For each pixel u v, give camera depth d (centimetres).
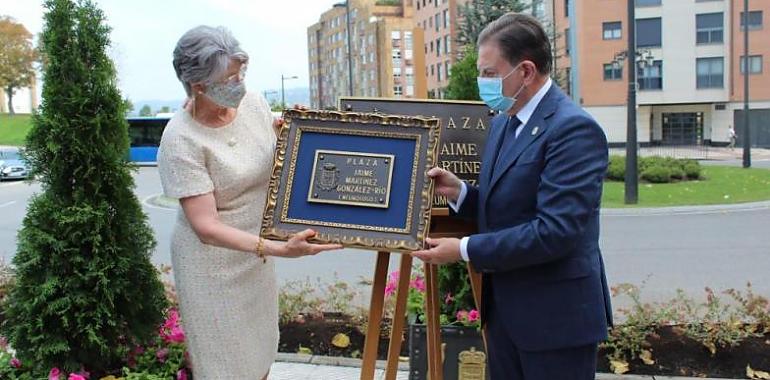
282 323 492
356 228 246
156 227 1256
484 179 255
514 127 247
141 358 367
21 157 347
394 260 838
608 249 924
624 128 4225
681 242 960
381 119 261
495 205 242
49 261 347
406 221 246
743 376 406
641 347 429
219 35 252
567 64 4153
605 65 4181
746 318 468
